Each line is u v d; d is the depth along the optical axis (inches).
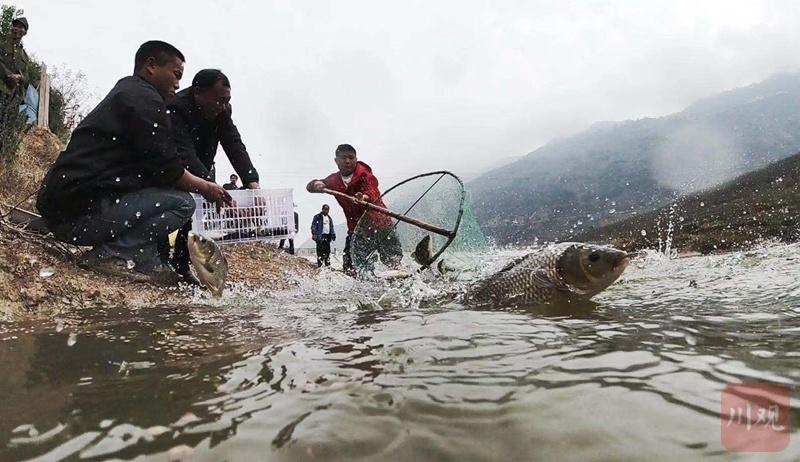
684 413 44.7
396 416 46.6
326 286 181.2
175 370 66.5
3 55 315.3
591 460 38.1
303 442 42.1
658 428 42.3
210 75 191.8
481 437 42.4
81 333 93.0
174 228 165.0
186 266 190.9
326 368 63.4
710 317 89.7
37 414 51.6
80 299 129.5
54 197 151.3
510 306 116.8
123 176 157.8
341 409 48.6
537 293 123.5
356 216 245.0
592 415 45.3
